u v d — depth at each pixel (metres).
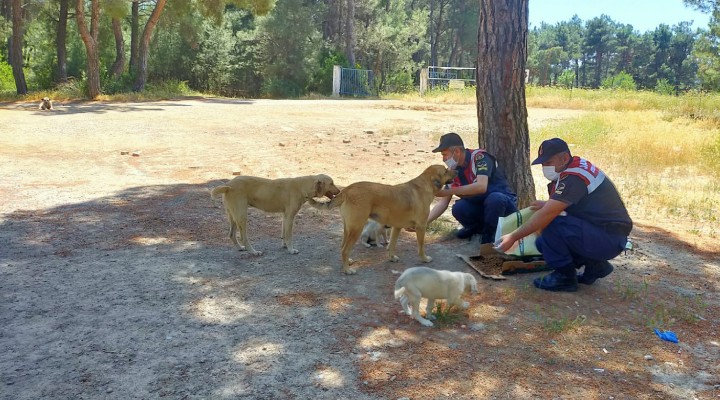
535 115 21.47
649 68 119.00
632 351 4.10
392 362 3.84
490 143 7.30
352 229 5.46
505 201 6.12
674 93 32.19
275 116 19.62
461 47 61.28
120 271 5.49
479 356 3.95
